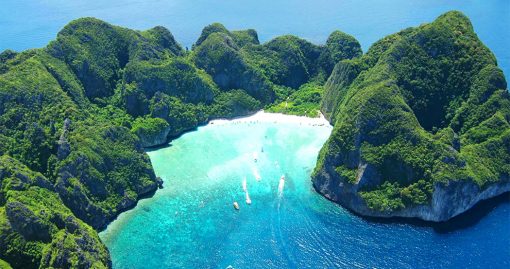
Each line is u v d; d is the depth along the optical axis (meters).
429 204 156.62
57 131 175.75
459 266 138.62
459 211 160.00
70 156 163.00
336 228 156.62
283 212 165.50
